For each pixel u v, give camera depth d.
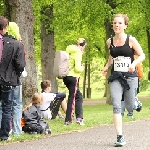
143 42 72.31
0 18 14.91
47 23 46.81
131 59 14.30
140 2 53.59
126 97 14.41
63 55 21.09
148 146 13.41
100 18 51.75
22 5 27.52
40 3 45.62
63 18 51.72
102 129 19.27
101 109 41.66
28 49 27.58
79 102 21.44
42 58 47.31
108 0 52.31
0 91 14.80
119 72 14.13
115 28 14.18
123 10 52.72
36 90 27.80
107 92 53.84
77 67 21.05
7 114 14.94
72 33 60.91
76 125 20.72
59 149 13.02
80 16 52.62
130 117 25.11
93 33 61.88
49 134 17.28
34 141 15.12
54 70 21.31
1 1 43.38
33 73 27.73
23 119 17.52
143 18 57.56
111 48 14.32
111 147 13.34
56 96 23.06
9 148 13.41
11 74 14.77
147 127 19.66
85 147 13.38
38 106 17.72
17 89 16.61
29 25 27.80
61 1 50.31
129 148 13.09
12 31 16.45
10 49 14.73
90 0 50.47
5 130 15.02
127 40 14.21
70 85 21.20
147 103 53.19
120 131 13.69
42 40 47.44
